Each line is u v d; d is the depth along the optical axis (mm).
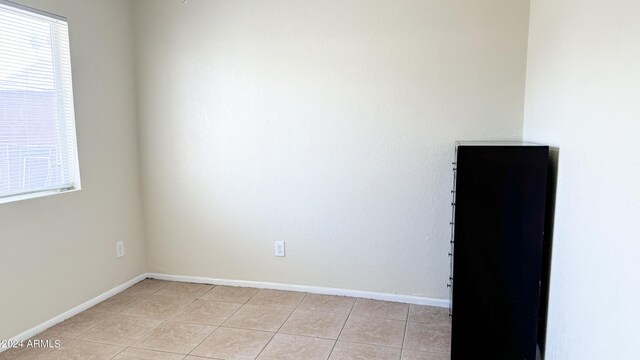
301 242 3188
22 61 2492
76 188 2889
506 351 2180
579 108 1731
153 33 3291
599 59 1539
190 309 2939
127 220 3344
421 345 2434
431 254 2945
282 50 3049
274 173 3176
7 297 2434
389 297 3057
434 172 2871
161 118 3363
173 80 3299
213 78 3217
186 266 3473
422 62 2809
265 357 2318
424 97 2832
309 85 3025
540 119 2326
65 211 2789
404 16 2805
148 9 3275
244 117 3188
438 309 2916
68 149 2840
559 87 1999
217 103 3232
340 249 3113
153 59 3316
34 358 2320
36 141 2613
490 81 2721
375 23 2859
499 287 2148
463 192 2137
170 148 3379
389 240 3010
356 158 2998
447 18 2740
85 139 2932
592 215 1580
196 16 3191
